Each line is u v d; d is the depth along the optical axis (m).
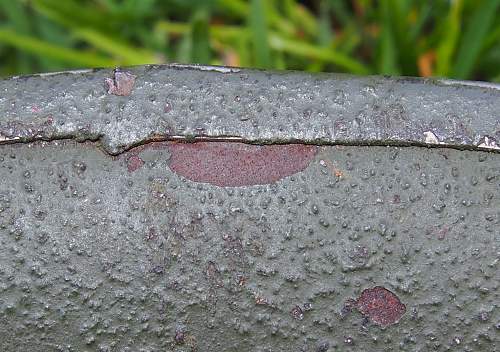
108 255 0.18
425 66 0.36
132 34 0.39
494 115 0.19
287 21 0.39
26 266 0.18
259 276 0.18
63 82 0.19
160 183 0.19
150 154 0.19
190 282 0.18
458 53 0.35
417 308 0.18
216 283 0.18
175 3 0.39
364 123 0.19
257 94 0.19
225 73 0.19
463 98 0.19
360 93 0.19
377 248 0.18
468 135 0.19
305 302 0.18
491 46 0.36
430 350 0.18
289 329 0.18
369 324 0.18
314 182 0.19
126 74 0.19
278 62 0.37
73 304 0.18
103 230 0.18
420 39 0.38
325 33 0.38
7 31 0.36
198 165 0.19
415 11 0.38
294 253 0.18
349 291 0.18
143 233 0.18
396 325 0.18
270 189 0.18
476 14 0.33
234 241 0.18
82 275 0.18
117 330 0.18
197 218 0.18
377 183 0.18
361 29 0.38
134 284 0.18
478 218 0.18
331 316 0.18
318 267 0.18
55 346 0.18
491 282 0.18
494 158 0.19
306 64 0.38
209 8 0.39
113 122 0.19
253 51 0.36
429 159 0.19
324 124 0.19
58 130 0.19
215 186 0.19
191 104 0.19
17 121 0.19
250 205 0.18
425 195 0.18
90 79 0.19
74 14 0.37
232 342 0.18
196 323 0.18
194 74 0.19
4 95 0.19
